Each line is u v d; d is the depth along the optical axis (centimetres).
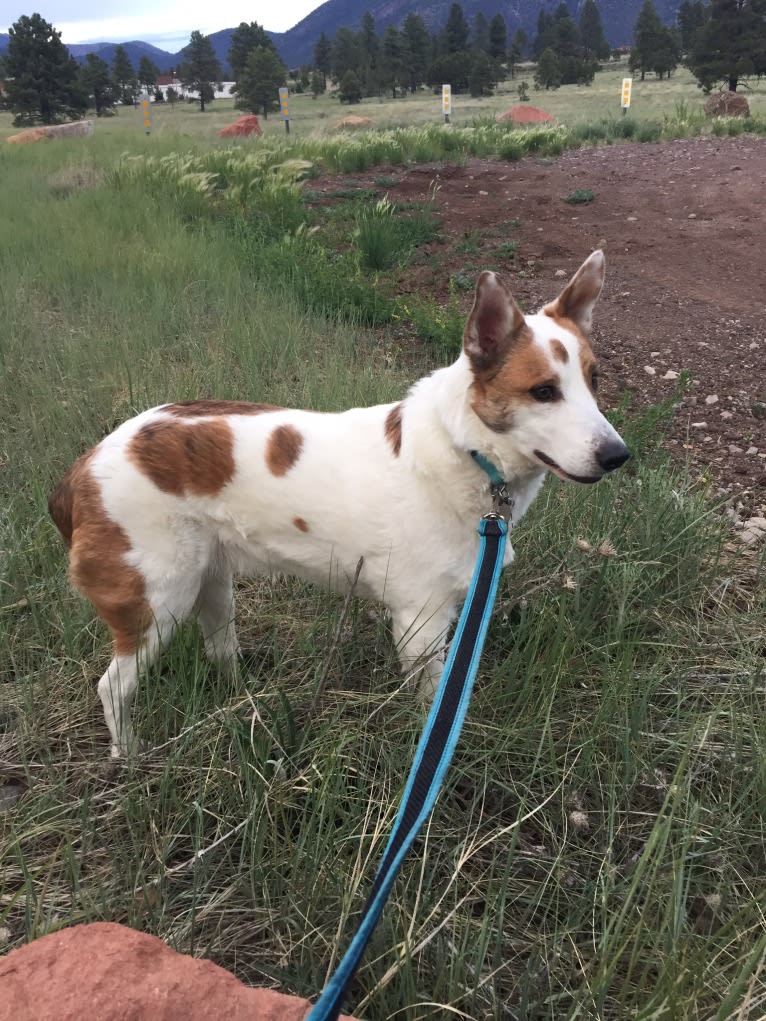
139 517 113
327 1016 55
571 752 116
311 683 123
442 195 494
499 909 90
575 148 668
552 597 140
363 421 119
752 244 385
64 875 98
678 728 119
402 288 347
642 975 84
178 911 95
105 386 215
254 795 99
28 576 147
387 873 65
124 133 949
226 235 404
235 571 129
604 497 166
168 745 115
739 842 103
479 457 111
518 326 107
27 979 63
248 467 116
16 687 126
